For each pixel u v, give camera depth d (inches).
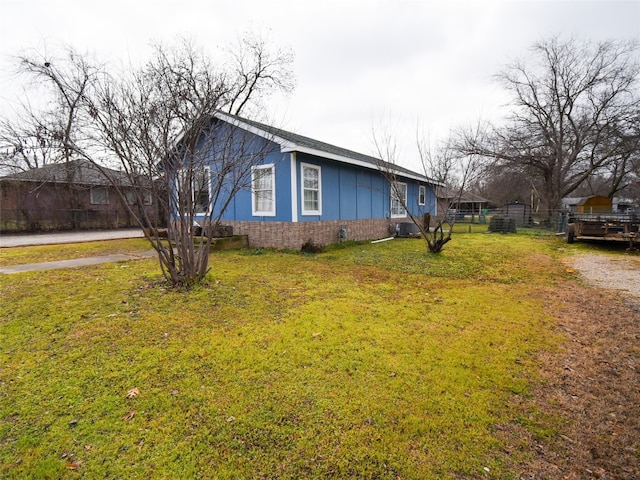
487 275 246.5
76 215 738.2
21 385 96.4
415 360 112.5
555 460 72.2
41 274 225.6
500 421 83.5
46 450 73.0
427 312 161.2
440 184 403.9
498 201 1593.3
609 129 762.2
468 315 157.3
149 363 109.2
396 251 358.3
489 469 69.3
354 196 454.0
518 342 127.6
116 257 305.3
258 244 379.6
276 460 71.0
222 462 70.4
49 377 100.7
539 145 858.1
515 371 106.5
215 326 140.1
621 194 1407.5
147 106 185.5
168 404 88.5
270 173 332.2
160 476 66.7
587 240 438.6
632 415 86.7
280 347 121.0
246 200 386.3
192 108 202.7
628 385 100.0
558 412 87.5
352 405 88.4
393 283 219.8
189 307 161.5
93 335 129.7
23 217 671.1
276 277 226.8
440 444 75.8
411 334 134.0
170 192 188.7
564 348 123.3
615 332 138.4
